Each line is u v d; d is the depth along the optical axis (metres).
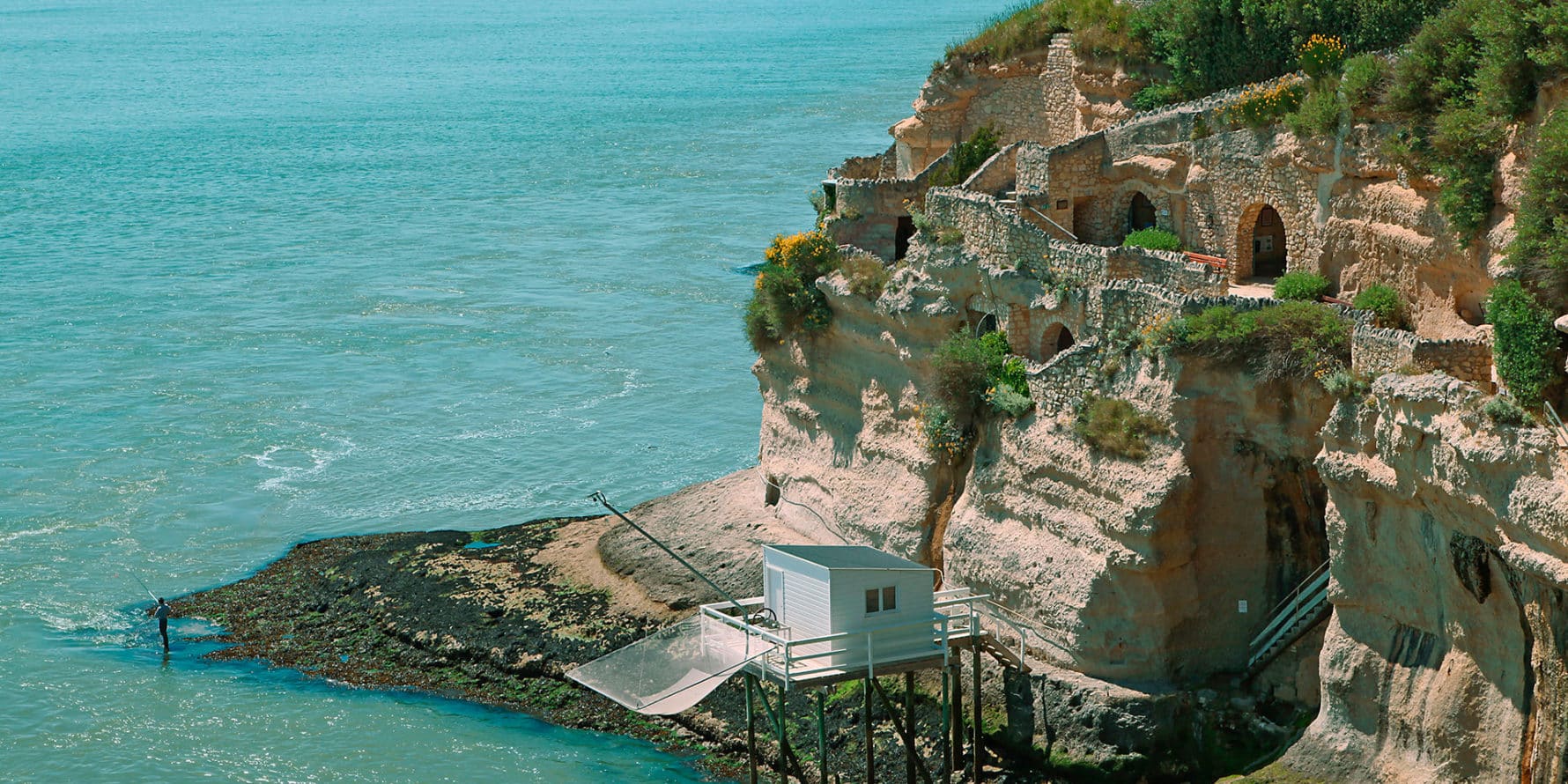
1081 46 67.62
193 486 75.94
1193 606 47.97
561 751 51.69
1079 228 61.66
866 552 47.25
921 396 56.41
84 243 136.50
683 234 136.12
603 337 102.12
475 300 113.44
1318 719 44.47
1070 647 48.97
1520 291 40.91
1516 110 46.16
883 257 66.44
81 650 59.03
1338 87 52.53
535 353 98.88
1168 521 46.66
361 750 51.94
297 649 59.06
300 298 115.06
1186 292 49.84
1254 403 46.19
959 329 56.09
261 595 63.59
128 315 109.94
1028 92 70.88
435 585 62.34
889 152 79.31
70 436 83.38
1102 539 48.22
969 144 66.81
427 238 137.50
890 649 45.81
